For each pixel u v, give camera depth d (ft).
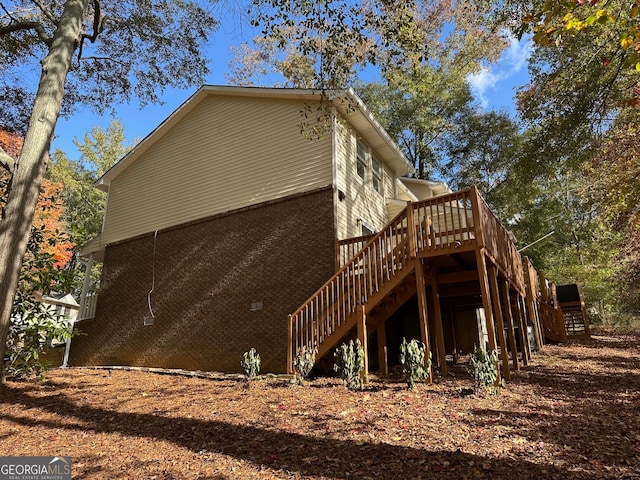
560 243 94.73
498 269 27.76
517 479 11.28
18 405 22.40
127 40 37.29
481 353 21.58
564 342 51.29
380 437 14.85
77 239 34.01
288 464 13.20
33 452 15.79
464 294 33.35
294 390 23.25
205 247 36.91
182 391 25.13
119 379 30.19
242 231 35.19
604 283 75.15
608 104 30.89
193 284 36.47
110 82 39.09
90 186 95.30
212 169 39.11
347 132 36.29
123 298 40.83
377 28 26.91
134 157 45.16
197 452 14.87
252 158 36.94
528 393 21.16
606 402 19.36
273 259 32.73
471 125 95.45
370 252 27.14
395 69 28.58
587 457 12.66
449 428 15.51
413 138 98.12
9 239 23.34
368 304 26.02
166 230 40.09
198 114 42.06
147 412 20.54
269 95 36.83
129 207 44.09
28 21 29.81
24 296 29.12
